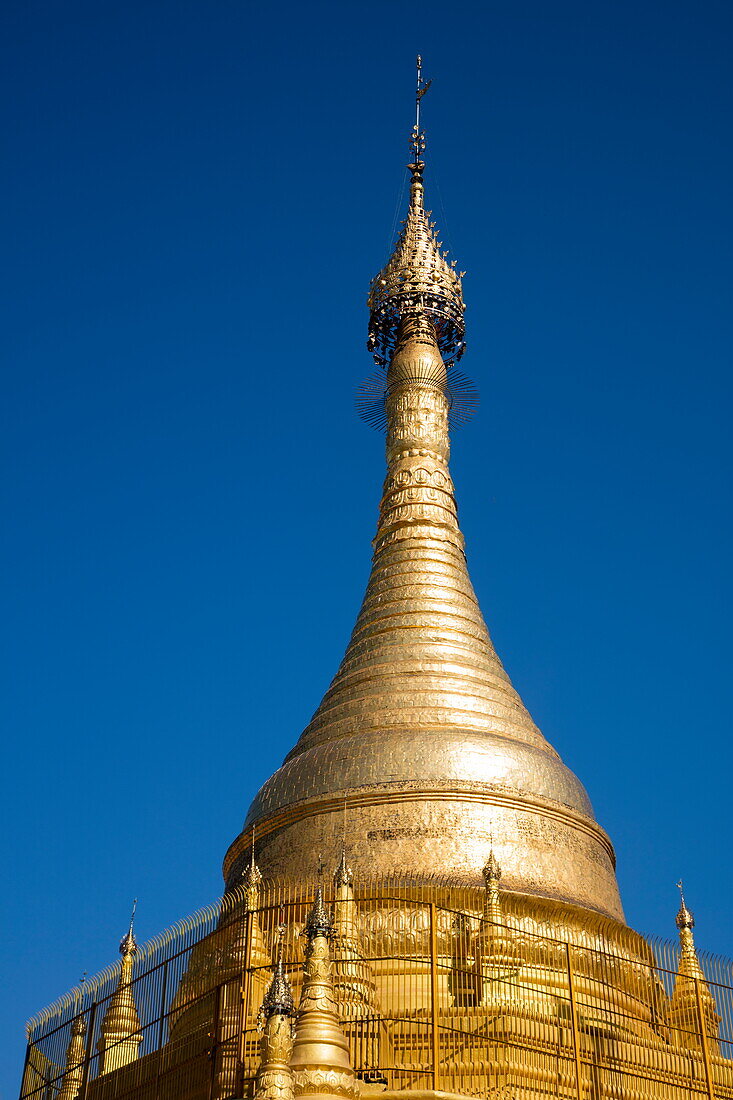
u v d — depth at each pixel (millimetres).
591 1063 38969
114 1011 43500
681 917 53375
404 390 69000
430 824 50938
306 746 56781
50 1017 44531
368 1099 34438
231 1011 36625
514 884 49688
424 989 43438
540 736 57531
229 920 42250
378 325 73312
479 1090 37625
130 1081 38969
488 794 51906
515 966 43438
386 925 46000
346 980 40375
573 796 54500
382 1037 38812
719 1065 42312
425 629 59656
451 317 72750
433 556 63094
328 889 48719
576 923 49281
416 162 78875
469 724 55406
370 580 63656
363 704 56500
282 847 52562
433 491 65625
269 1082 29266
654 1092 40125
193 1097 35969
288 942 44344
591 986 45625
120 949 47906
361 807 52000
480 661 59125
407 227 75750
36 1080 43562
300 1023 32500
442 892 47531
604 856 54562
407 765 52531
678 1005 46188
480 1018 40469
